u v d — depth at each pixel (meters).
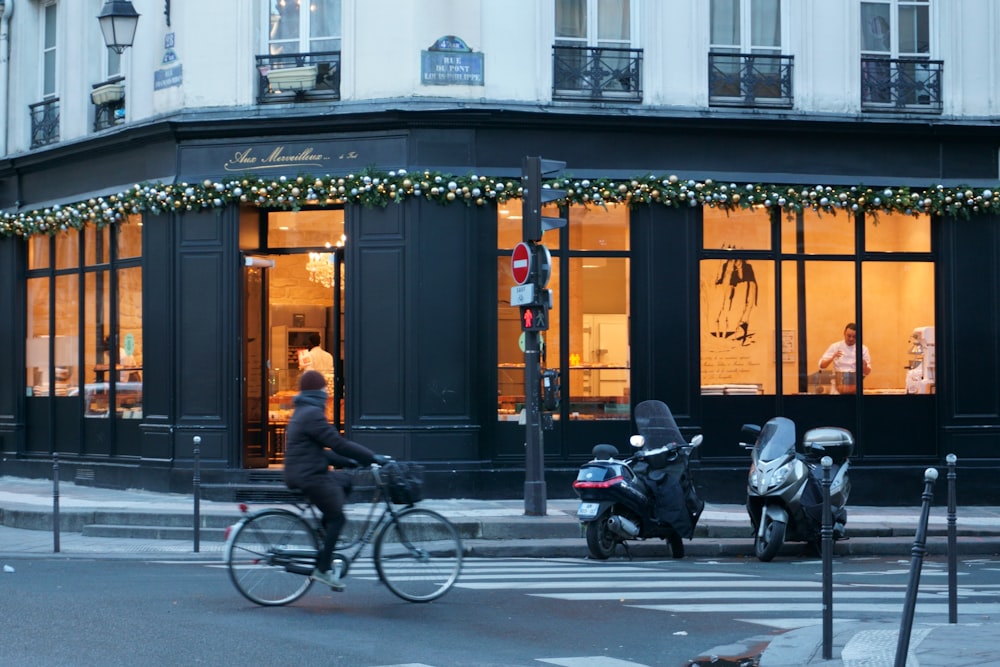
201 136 19.27
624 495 13.77
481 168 18.56
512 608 10.12
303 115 18.66
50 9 23.03
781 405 19.31
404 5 18.55
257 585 10.02
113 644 8.35
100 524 16.91
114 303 20.95
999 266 19.64
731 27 19.47
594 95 18.95
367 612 9.80
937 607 10.48
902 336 19.67
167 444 19.47
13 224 22.70
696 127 18.98
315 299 19.61
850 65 19.53
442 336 18.41
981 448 19.47
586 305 19.05
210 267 19.25
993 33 19.89
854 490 19.27
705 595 11.02
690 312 19.06
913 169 19.59
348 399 18.64
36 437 22.88
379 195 18.36
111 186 20.88
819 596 11.02
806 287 19.47
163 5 19.86
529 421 16.69
